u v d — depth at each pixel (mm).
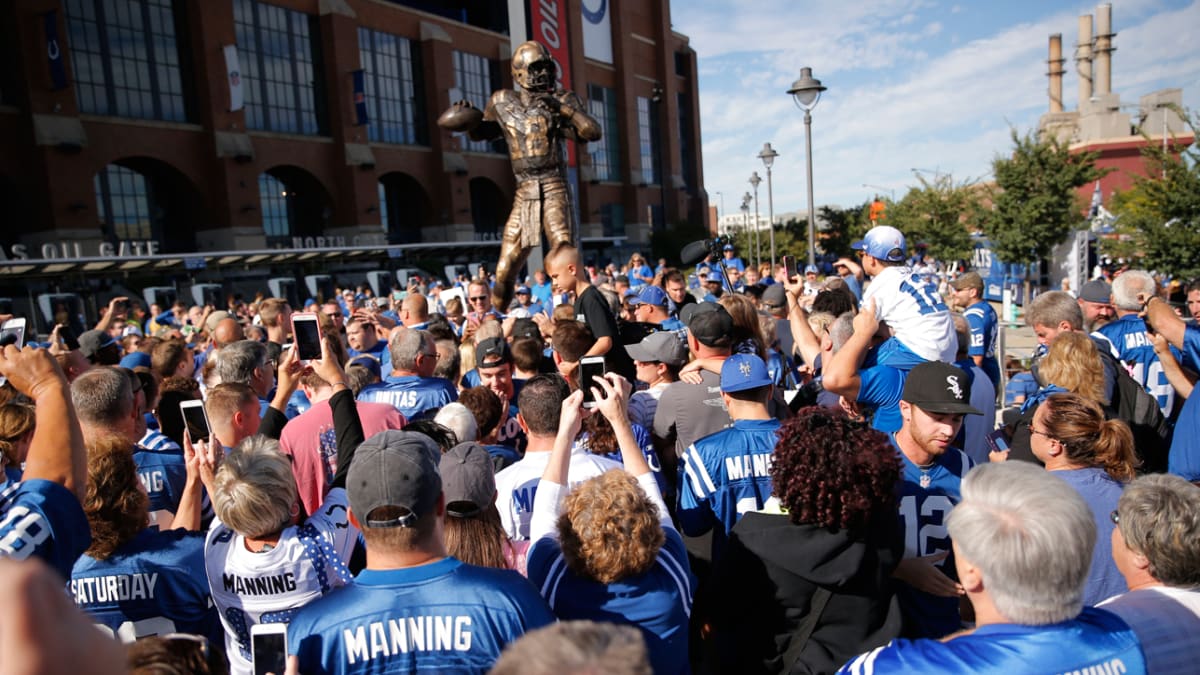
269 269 37938
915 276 4180
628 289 11570
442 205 53781
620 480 2461
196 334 11695
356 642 2043
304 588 2633
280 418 3643
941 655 1909
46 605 940
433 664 2035
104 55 36188
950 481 3094
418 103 53312
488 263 53781
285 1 44406
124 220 38969
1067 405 3066
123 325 11758
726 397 3484
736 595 2605
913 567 2770
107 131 35719
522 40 12180
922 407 2961
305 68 46000
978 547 1885
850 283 11344
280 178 47000
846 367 3748
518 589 2166
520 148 11859
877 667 1984
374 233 47906
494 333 5820
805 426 2545
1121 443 2943
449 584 2113
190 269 32531
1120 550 2324
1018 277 27484
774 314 7625
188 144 39344
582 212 61625
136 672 1668
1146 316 5199
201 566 2914
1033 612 1835
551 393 3373
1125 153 55812
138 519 2865
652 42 70438
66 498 2328
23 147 32812
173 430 4406
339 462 3254
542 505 2764
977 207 28375
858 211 44906
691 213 76625
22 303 27953
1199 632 2072
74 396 3580
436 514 2207
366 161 47312
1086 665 1836
